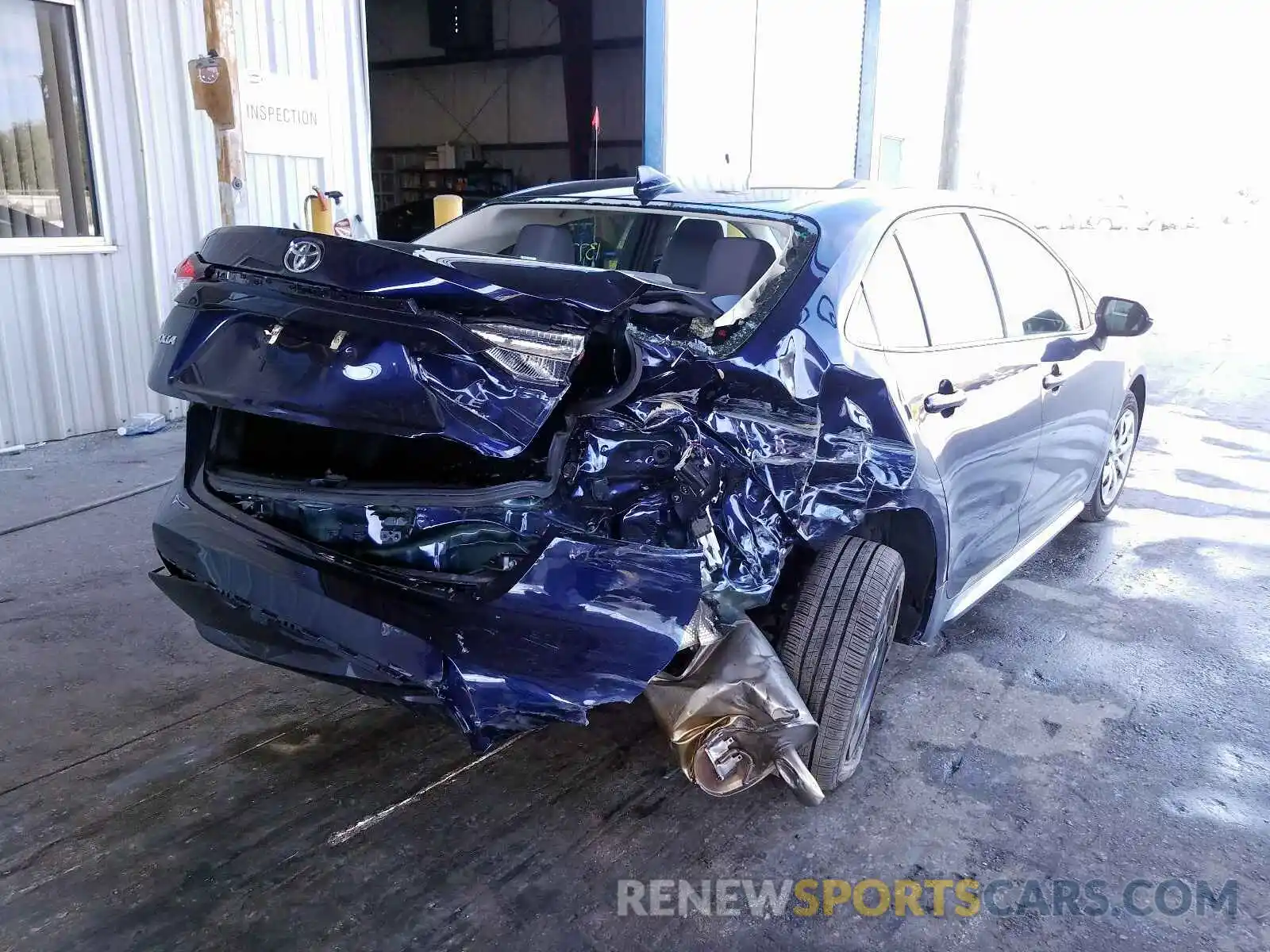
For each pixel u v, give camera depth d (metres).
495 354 2.11
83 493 5.38
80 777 2.87
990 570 3.95
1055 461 4.29
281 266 2.25
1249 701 3.65
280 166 7.70
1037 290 4.23
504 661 2.17
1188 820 2.91
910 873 2.62
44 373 6.33
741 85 12.04
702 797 2.92
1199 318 15.55
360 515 2.26
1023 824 2.86
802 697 2.76
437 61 20.88
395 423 2.08
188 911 2.36
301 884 2.47
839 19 13.83
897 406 2.83
